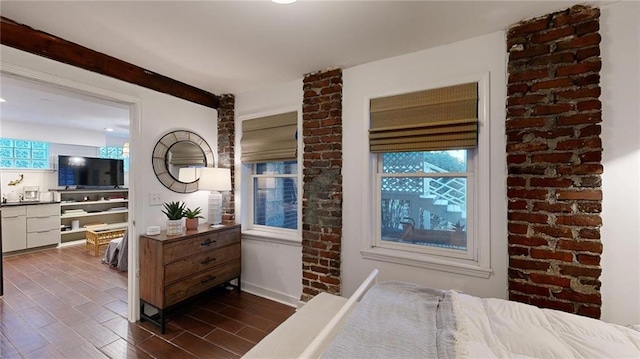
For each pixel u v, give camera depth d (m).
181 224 2.61
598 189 1.59
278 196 3.13
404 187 2.38
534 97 1.74
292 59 2.36
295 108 2.81
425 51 2.17
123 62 2.41
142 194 2.59
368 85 2.41
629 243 1.57
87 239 4.86
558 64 1.68
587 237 1.61
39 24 1.84
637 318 1.56
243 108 3.21
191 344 2.13
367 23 1.81
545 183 1.71
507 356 0.98
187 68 2.56
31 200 4.90
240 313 2.63
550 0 1.59
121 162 6.11
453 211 2.19
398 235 2.40
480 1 1.59
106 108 4.09
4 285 3.27
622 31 1.57
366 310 1.34
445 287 2.09
